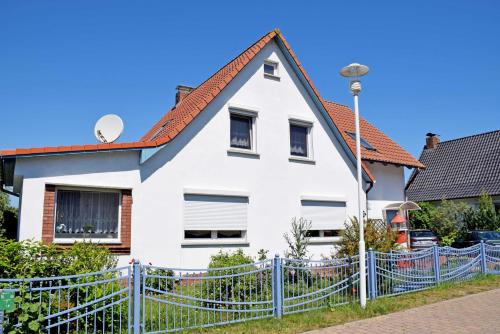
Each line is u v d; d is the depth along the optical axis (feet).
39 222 33.83
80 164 35.94
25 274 21.98
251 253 45.32
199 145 43.19
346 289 32.14
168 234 39.86
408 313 29.58
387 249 37.37
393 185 64.34
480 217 82.89
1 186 42.19
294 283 29.22
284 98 51.06
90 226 36.78
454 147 116.47
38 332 20.11
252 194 46.44
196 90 61.31
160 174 40.09
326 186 53.16
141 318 23.32
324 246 51.21
